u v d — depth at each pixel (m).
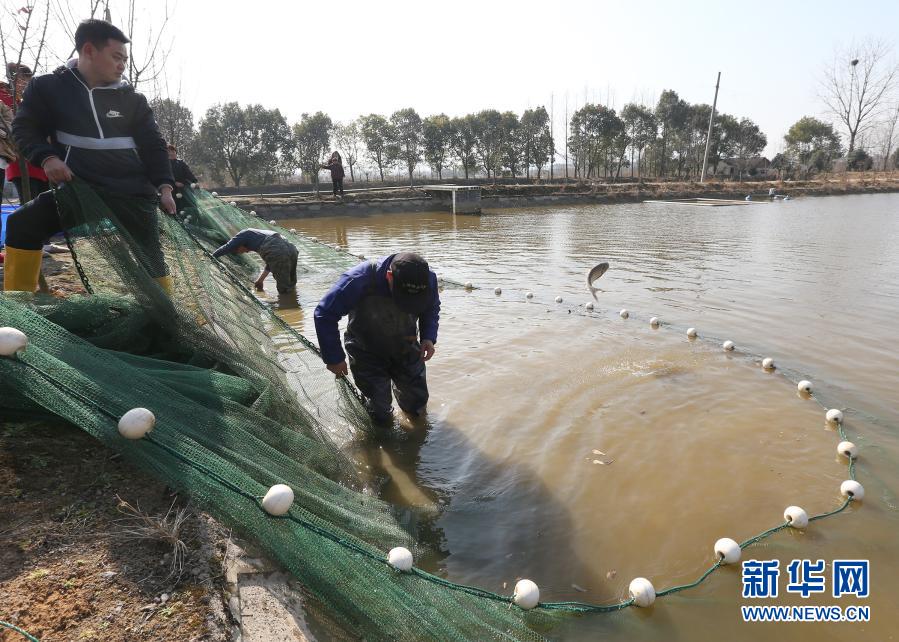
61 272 5.76
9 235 3.78
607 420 4.42
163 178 3.99
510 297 8.27
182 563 2.20
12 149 5.45
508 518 3.31
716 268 10.62
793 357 5.79
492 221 20.64
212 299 4.13
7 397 2.70
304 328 6.50
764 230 17.20
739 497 3.49
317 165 32.34
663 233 16.44
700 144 53.53
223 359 3.80
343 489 3.12
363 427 4.14
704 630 2.56
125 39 3.70
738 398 4.82
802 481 3.65
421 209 24.67
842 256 11.98
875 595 2.75
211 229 9.46
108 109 3.71
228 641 1.92
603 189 33.09
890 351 5.98
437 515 3.32
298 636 2.06
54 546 2.18
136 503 2.48
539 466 3.81
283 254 7.93
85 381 2.54
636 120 49.81
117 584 2.05
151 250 3.95
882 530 3.21
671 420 4.42
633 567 2.95
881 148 64.94
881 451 3.99
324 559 2.32
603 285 9.09
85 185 3.58
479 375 5.25
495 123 40.09
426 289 3.66
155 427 2.46
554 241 14.65
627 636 2.52
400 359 4.20
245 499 2.33
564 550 3.06
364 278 3.93
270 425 3.25
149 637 1.86
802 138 60.91
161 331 3.87
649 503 3.43
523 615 2.52
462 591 2.48
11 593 1.94
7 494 2.38
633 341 6.23
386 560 2.44
